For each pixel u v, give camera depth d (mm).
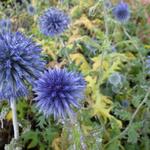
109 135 185
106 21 200
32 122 204
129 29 282
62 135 150
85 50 244
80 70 214
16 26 279
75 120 128
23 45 142
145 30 287
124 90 215
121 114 170
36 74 141
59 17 206
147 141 190
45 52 230
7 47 138
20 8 309
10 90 137
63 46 204
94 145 144
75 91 129
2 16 282
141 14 293
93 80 191
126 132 181
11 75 137
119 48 258
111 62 221
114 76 193
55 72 133
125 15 231
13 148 150
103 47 196
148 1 293
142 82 208
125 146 194
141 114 204
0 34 146
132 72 238
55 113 127
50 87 128
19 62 138
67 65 220
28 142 199
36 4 282
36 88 131
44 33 209
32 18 288
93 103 191
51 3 313
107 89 219
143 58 233
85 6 259
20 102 197
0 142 205
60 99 126
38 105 131
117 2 303
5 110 158
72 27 266
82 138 128
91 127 163
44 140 188
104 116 184
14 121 147
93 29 257
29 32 261
